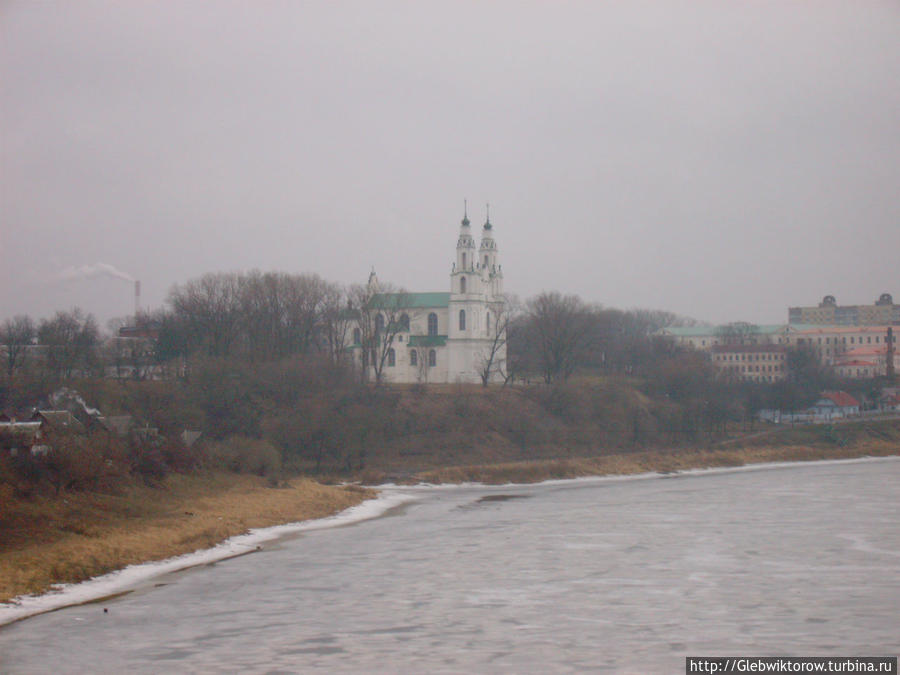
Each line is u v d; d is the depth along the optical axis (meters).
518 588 71.06
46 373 171.62
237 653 55.72
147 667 53.41
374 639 58.31
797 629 59.97
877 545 86.75
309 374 172.75
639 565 78.88
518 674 52.00
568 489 144.25
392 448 170.00
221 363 166.88
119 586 73.31
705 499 124.31
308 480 136.75
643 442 191.50
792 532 94.25
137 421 137.38
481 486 149.62
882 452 198.38
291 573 77.38
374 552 86.56
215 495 114.88
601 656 54.91
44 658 55.00
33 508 92.38
